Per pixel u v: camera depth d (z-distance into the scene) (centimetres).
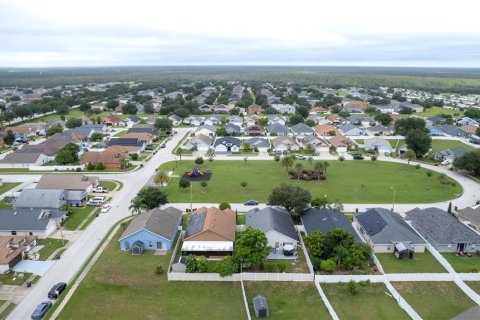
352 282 5588
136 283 5784
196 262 5988
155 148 14662
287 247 6556
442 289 5638
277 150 14300
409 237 6706
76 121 18412
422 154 13238
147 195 8150
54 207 8188
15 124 19612
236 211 8319
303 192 8025
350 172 11631
